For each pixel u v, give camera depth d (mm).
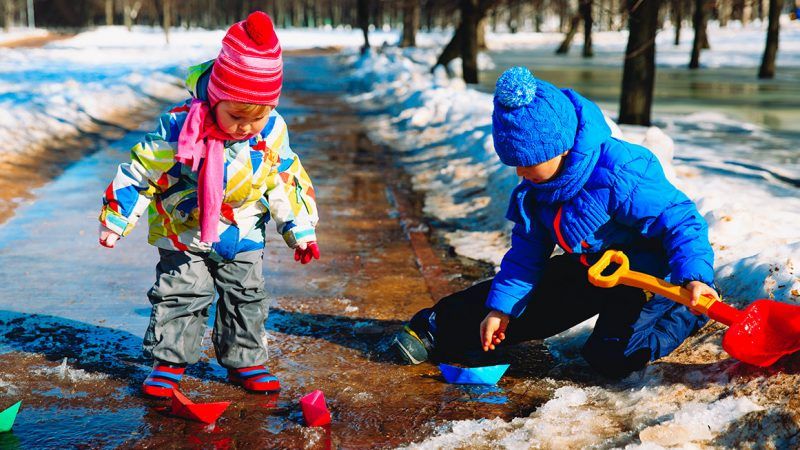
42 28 98375
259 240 3125
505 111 2867
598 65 28031
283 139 3002
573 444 2705
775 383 2744
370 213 6348
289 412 3035
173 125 2826
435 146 9227
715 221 4398
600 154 2961
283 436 2844
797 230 4418
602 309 3230
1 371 3340
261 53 2652
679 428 2645
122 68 22516
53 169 7742
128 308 4141
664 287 2846
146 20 104250
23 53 30500
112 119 11352
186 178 2904
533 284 3207
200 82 2791
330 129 11172
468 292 3484
